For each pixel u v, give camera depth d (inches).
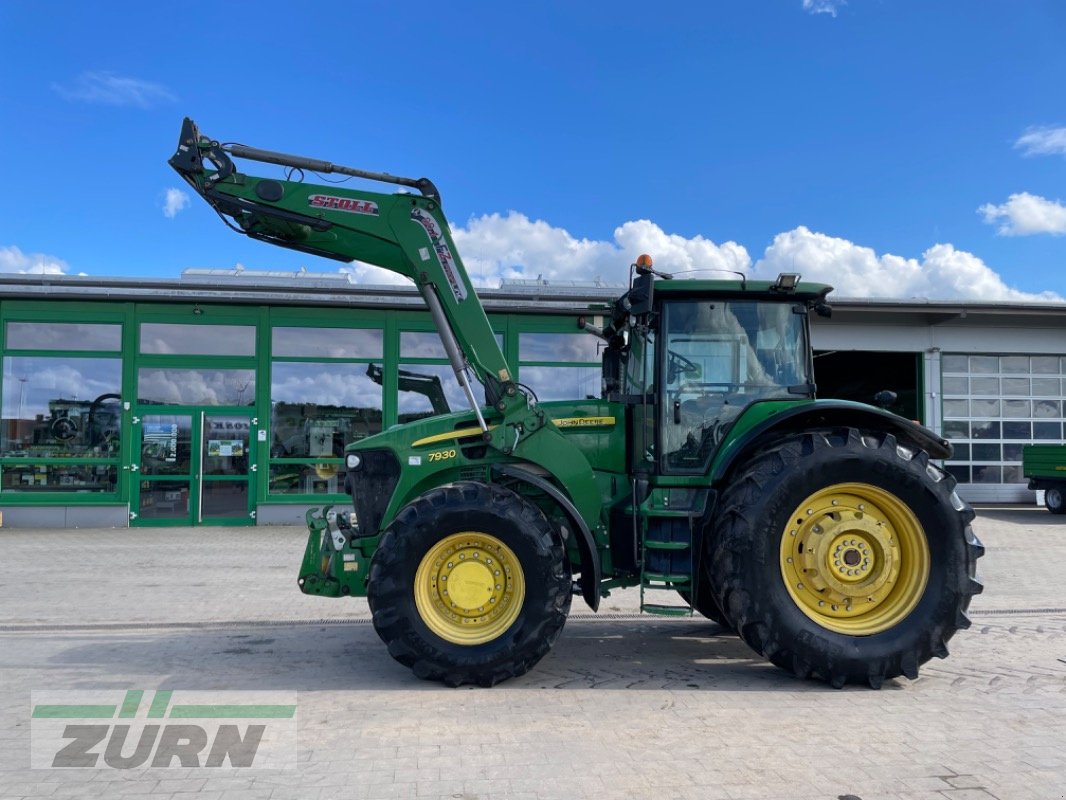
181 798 131.9
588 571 199.3
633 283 215.5
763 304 219.8
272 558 417.4
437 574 194.2
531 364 587.2
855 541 195.8
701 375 215.2
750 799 130.0
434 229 215.8
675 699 182.7
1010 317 698.2
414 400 584.1
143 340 564.1
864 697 183.9
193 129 209.0
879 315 690.8
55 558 416.8
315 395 576.1
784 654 188.2
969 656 220.2
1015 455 737.0
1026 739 156.7
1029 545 470.0
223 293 554.3
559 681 197.6
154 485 563.2
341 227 214.8
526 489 214.1
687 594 216.2
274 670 208.5
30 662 217.2
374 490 213.8
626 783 136.3
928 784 135.6
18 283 540.4
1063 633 248.1
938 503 192.2
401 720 168.2
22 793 134.3
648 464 213.2
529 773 140.6
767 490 190.1
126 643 239.6
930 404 721.6
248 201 211.3
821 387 873.5
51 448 558.3
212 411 569.6
